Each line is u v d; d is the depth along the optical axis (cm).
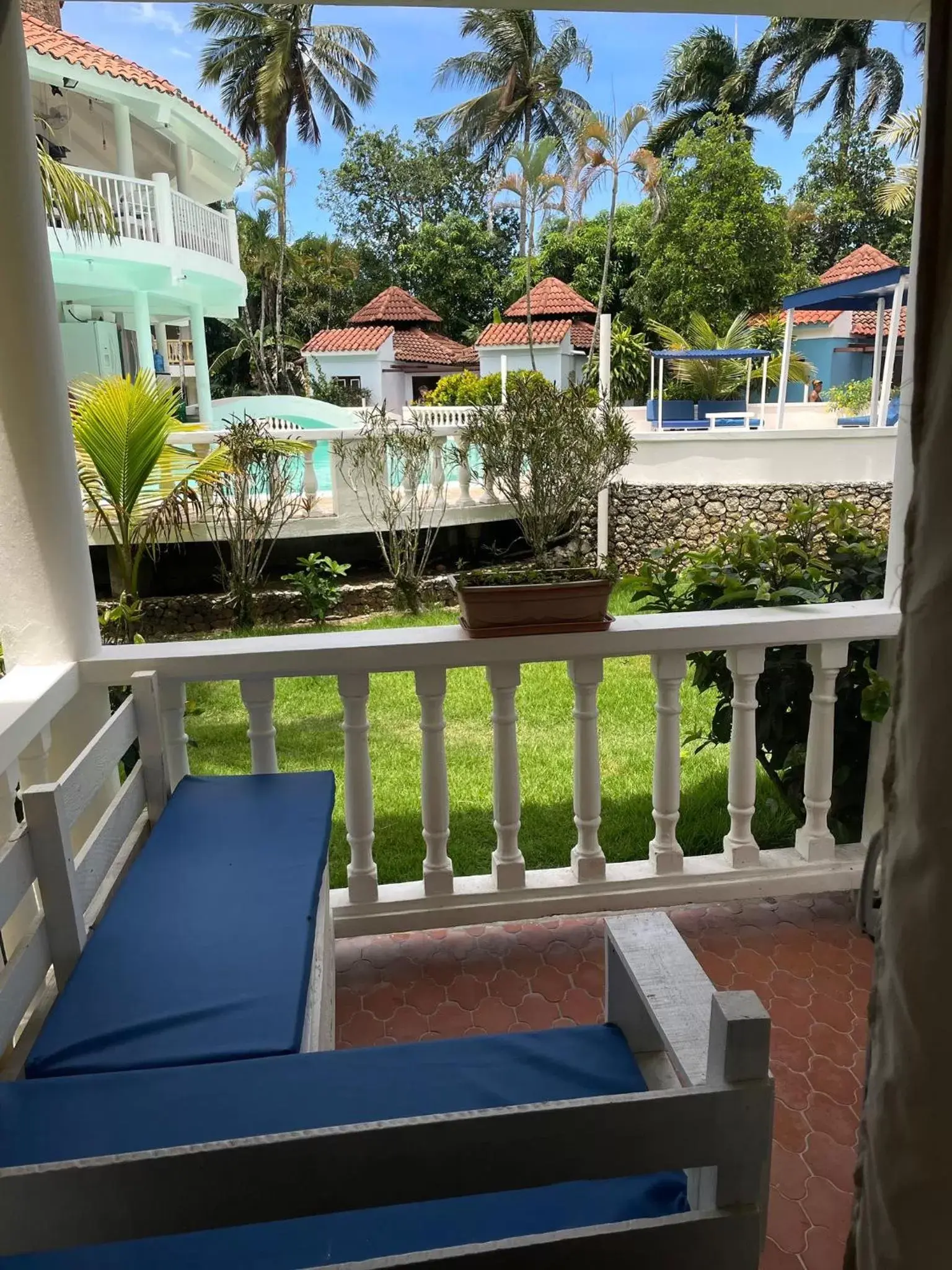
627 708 532
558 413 560
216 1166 75
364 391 2353
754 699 258
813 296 1159
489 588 235
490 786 414
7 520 212
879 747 270
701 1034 112
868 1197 74
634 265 2636
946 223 65
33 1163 108
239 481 752
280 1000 140
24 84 189
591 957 256
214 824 202
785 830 351
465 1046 128
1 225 190
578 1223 100
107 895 188
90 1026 135
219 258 1328
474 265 3030
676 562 307
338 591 817
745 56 2717
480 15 2345
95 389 456
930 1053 68
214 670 230
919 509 67
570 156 2431
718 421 1473
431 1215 101
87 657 227
